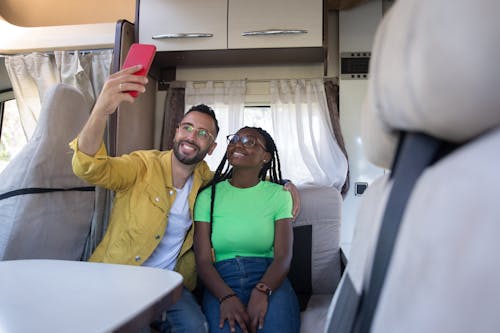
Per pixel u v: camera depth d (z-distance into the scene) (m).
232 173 1.61
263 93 2.37
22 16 2.81
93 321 0.59
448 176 0.28
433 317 0.25
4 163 2.71
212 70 2.42
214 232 1.46
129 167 1.42
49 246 1.42
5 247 1.27
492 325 0.23
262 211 1.47
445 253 0.25
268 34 2.03
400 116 0.30
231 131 2.26
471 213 0.25
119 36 2.02
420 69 0.25
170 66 2.43
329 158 2.17
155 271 0.89
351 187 2.21
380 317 0.31
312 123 2.24
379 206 0.41
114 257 1.36
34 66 2.37
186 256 1.53
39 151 1.37
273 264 1.39
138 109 2.19
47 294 0.71
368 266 0.39
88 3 2.73
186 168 1.51
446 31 0.24
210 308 1.29
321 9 2.01
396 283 0.30
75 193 1.55
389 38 0.31
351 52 2.28
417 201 0.30
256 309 1.24
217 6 2.07
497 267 0.23
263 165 1.71
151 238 1.38
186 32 2.08
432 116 0.27
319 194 1.79
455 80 0.24
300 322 1.38
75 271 0.87
